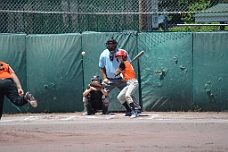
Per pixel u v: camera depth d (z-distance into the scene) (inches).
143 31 1647.4
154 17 1873.8
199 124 1290.6
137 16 1685.5
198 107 1568.7
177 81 1565.0
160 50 1572.3
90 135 1107.9
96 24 1692.9
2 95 1045.2
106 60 1530.5
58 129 1229.1
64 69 1601.9
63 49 1600.6
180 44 1561.3
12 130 1175.6
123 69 1472.7
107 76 1540.4
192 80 1563.7
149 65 1579.7
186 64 1561.3
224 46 1544.0
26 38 1610.5
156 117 1450.5
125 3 1683.1
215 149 915.4
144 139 1042.7
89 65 1598.2
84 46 1601.9
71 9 1692.9
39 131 1188.5
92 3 1689.2
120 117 1467.8
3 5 1686.8
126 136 1089.4
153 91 1581.0
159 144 973.8
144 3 1690.5
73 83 1605.6
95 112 1573.6
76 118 1467.8
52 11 1679.4
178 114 1520.7
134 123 1322.6
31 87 1610.5
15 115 1587.1
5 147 948.6
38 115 1573.6
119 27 1695.4
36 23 1691.7
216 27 2162.9
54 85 1605.6
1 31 1692.9
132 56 1590.8
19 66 1606.8
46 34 1619.1
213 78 1553.9
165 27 1700.3
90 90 1519.4
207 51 1552.7
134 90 1469.0
